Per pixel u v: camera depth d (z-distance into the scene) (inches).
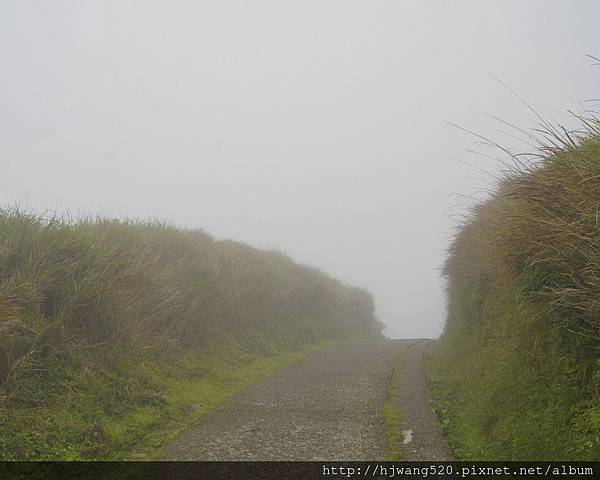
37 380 264.8
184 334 419.8
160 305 393.4
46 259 310.5
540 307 230.8
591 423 181.0
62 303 303.0
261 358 489.7
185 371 370.6
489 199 384.2
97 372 298.2
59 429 243.4
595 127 221.5
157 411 291.9
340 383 377.4
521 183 241.4
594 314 187.6
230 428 269.0
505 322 282.7
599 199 193.6
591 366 196.2
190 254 497.0
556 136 228.7
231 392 352.8
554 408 203.0
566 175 213.2
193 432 263.7
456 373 376.2
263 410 303.4
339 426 270.2
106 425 257.1
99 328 326.3
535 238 221.6
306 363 479.8
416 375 410.6
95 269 332.8
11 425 232.7
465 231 437.7
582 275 196.7
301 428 267.1
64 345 292.0
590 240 188.5
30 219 334.0
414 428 265.6
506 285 269.7
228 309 510.6
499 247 257.8
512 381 245.9
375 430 263.0
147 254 430.3
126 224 484.1
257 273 605.3
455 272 491.5
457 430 263.0
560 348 216.1
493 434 231.3
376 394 340.2
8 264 295.0
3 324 252.7
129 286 368.8
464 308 436.5
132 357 337.4
